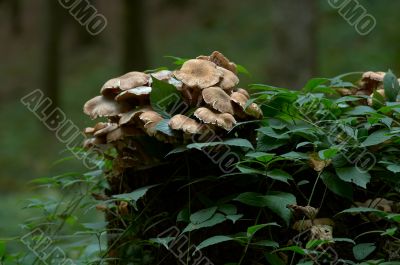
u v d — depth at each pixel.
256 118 2.50
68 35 29.33
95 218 5.95
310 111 2.67
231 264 2.26
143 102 2.51
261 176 2.45
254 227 2.09
